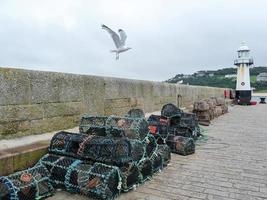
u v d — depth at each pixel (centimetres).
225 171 613
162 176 575
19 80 605
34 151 532
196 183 538
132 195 479
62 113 727
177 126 877
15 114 599
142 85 1148
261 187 523
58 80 711
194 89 1859
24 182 427
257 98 4456
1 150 513
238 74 2836
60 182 481
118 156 490
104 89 900
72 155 525
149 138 618
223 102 1877
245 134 1075
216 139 971
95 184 455
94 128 642
